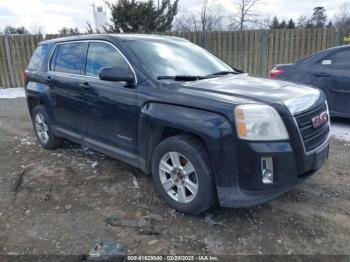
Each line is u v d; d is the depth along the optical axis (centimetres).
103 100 364
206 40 1140
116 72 328
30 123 697
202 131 270
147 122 314
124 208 324
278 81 350
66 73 436
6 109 859
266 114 259
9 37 1148
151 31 1421
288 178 266
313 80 612
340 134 565
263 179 258
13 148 520
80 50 420
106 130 374
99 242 271
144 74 332
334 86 588
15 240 276
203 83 323
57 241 274
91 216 311
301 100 285
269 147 255
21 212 321
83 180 388
